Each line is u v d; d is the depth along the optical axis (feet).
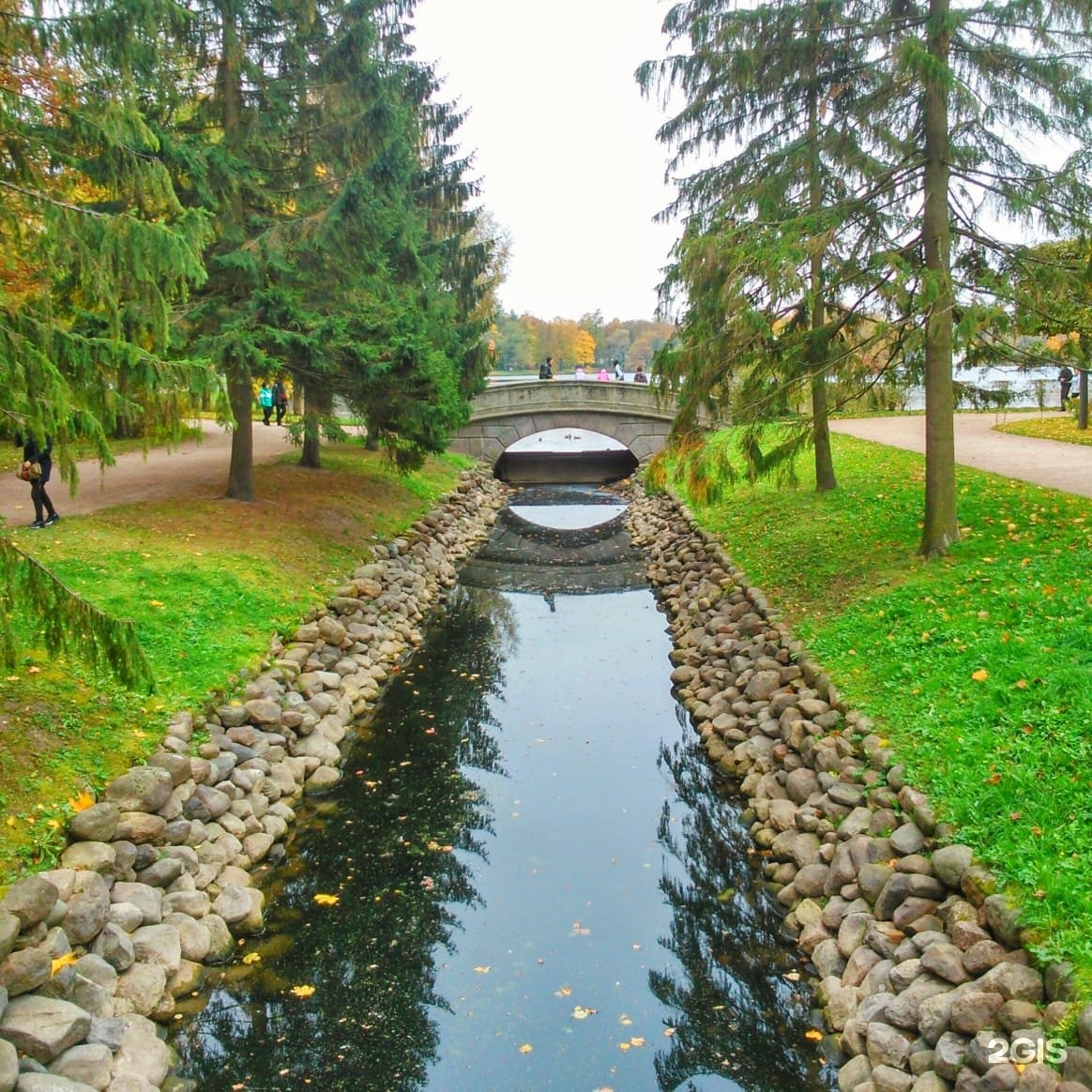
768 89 45.19
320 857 29.37
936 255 37.17
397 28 72.95
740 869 29.04
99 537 43.42
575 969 24.14
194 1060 20.52
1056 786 21.58
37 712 26.25
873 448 76.84
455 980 23.57
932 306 35.09
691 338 40.86
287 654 39.01
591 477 129.18
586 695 44.62
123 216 23.68
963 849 20.97
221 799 28.35
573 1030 21.83
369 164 48.06
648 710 42.52
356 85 49.26
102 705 28.27
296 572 46.96
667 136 53.88
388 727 40.16
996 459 63.62
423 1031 21.70
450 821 31.94
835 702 31.14
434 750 37.83
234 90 48.06
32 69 29.63
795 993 22.68
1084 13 32.50
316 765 34.47
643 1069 20.49
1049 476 55.16
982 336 37.99
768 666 37.83
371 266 50.52
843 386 40.14
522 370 292.40
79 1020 18.11
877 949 21.38
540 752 37.78
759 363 40.93
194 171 40.01
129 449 79.30
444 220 84.12
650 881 28.45
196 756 29.19
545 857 29.78
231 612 39.19
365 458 82.89
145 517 48.42
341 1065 20.58
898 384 42.57
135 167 26.40
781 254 33.83
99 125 25.25
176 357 43.86
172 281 25.68
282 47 49.19
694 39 44.06
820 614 39.11
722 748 36.22
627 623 58.23
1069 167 33.88
